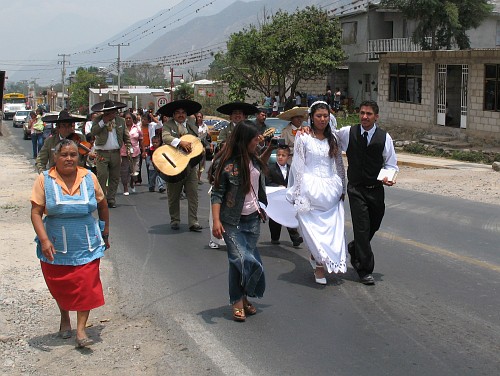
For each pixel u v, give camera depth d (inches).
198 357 223.3
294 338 237.6
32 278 322.3
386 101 1206.9
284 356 221.6
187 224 454.6
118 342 239.8
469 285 296.7
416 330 242.5
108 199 528.7
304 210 291.1
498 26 1503.4
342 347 228.2
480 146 982.4
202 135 658.8
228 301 282.8
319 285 301.4
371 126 294.2
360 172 295.6
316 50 1528.1
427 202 538.3
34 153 1059.9
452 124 1064.2
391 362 214.4
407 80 1151.6
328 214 295.7
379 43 1530.5
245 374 208.2
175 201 433.7
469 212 485.4
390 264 335.0
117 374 212.5
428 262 337.7
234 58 1588.3
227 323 255.1
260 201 263.1
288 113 424.5
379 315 259.6
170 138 425.4
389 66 1196.5
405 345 228.7
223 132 430.0
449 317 255.3
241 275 249.0
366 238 298.2
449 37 1226.0
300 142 293.9
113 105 514.9
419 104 1117.7
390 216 470.9
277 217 344.5
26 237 417.4
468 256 348.5
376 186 298.8
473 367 209.6
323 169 294.7
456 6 1216.8
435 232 411.2
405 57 1143.6
